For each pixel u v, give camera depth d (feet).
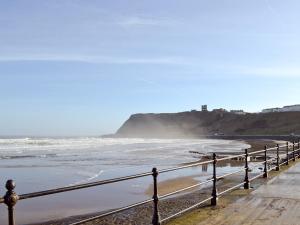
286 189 42.57
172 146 255.70
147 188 66.03
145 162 119.03
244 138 483.92
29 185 70.18
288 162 75.46
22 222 42.47
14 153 164.55
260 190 41.91
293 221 27.61
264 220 27.91
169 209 46.26
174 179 77.61
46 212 47.62
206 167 100.68
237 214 29.99
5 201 14.76
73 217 44.83
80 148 213.46
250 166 91.97
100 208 50.19
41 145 245.04
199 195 54.80
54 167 102.94
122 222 41.06
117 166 105.50
